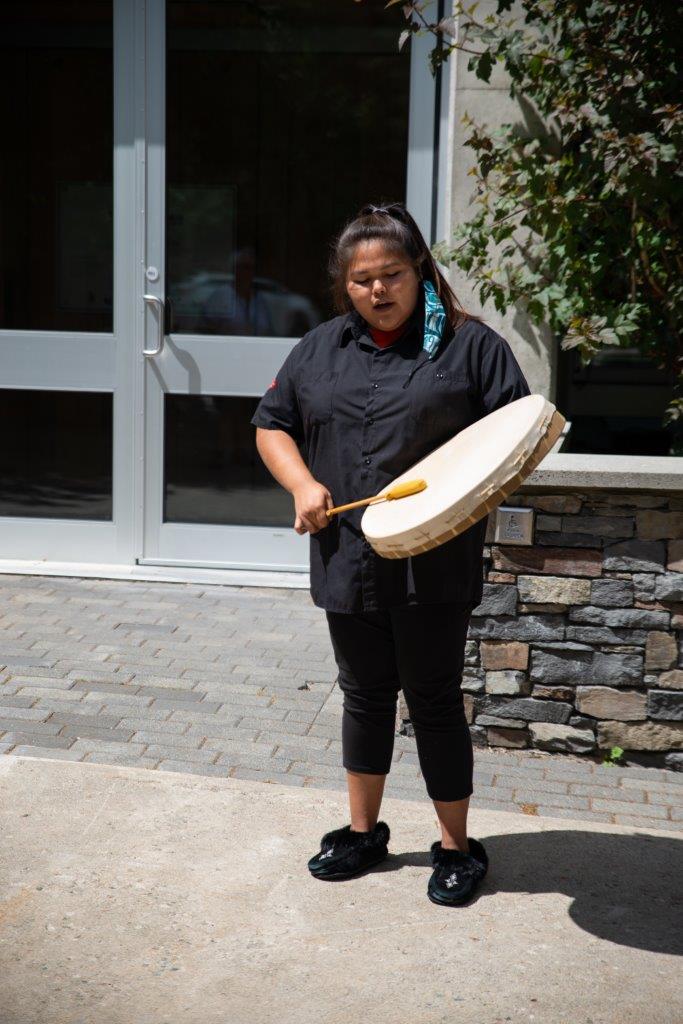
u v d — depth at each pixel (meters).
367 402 2.79
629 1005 2.54
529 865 3.16
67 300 5.82
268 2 5.52
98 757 3.81
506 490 2.50
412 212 5.54
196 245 5.71
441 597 2.77
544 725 4.02
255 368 5.74
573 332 4.35
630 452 5.45
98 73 5.66
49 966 2.65
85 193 5.75
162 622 5.19
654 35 4.28
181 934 2.79
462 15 4.61
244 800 3.47
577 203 4.39
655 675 3.92
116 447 5.85
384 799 3.53
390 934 2.81
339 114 5.55
